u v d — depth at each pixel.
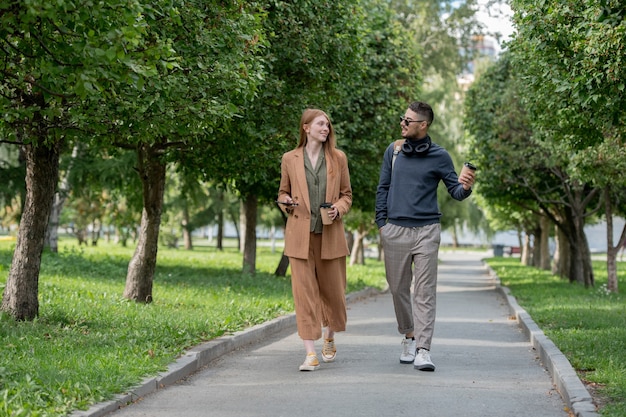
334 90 17.50
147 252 15.43
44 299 13.37
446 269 50.09
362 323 14.73
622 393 6.94
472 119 29.69
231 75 9.86
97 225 56.59
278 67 15.63
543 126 15.16
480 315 17.31
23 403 6.02
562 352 9.52
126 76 7.01
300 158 8.65
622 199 29.86
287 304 16.42
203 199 29.27
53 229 29.64
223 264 35.22
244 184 24.81
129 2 6.62
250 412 6.60
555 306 18.14
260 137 14.99
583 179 21.25
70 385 6.64
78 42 6.71
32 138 9.52
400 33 28.42
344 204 8.68
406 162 8.67
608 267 25.41
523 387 7.92
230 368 8.98
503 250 79.12
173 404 6.92
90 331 10.55
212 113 9.57
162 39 8.41
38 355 8.22
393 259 8.70
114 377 7.20
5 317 10.52
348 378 8.14
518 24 13.85
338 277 8.84
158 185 15.38
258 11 11.59
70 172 24.88
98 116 8.84
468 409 6.77
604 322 13.91
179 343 9.69
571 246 31.00
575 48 10.42
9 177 22.95
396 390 7.51
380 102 25.08
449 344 11.55
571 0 10.95
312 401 7.02
